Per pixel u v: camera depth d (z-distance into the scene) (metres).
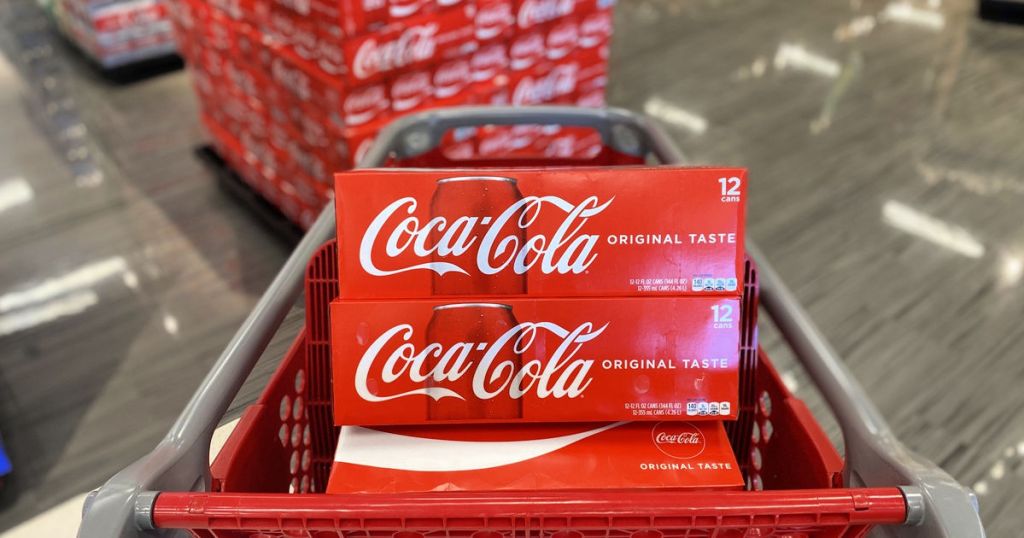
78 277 2.37
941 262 2.39
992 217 2.62
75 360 2.07
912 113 3.33
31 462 1.76
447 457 0.66
